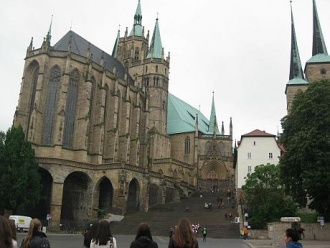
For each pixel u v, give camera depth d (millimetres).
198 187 145000
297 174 65625
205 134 154125
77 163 91812
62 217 90375
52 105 101125
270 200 76875
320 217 64312
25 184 79438
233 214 86312
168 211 95688
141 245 11867
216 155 148875
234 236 71625
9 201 77812
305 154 62281
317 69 126250
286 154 66625
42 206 89250
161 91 149000
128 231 77438
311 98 66750
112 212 89312
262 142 109688
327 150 61938
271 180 79750
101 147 105812
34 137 95875
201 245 52281
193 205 103375
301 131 65562
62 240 57031
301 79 126750
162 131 145625
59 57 103625
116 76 116562
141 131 131125
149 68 150125
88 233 14750
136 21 165125
